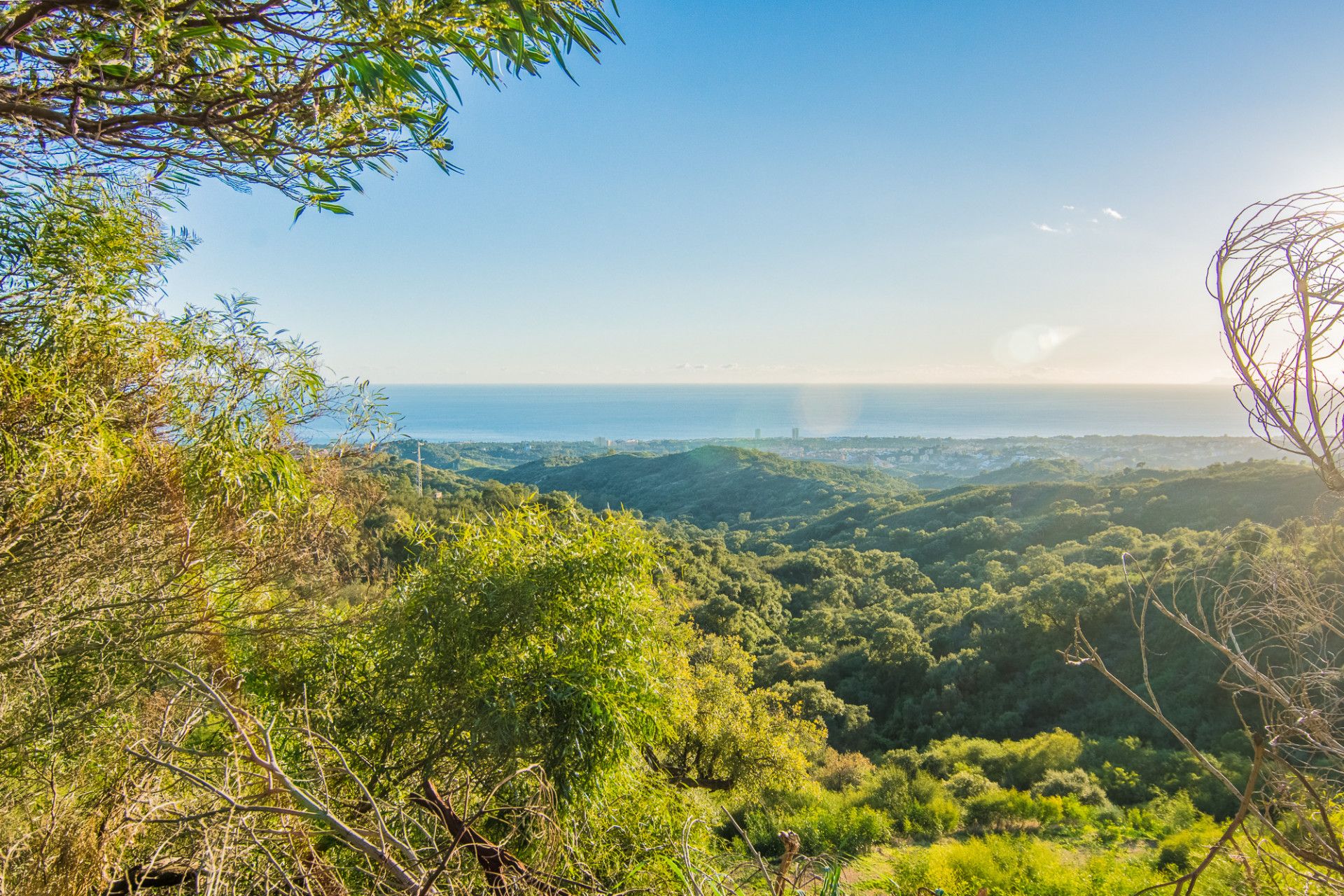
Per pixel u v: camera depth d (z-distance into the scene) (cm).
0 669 178
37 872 138
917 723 2783
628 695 375
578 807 305
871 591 4938
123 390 235
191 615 242
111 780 172
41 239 219
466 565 390
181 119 132
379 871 175
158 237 251
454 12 133
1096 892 706
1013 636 3095
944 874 703
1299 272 102
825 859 179
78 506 201
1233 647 117
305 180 154
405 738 335
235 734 152
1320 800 108
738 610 3719
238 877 139
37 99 124
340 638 331
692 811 337
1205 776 1383
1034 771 1720
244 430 261
